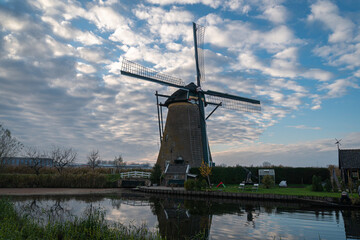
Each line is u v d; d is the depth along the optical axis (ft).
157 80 111.75
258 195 67.62
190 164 112.68
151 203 61.93
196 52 125.29
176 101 122.52
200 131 119.85
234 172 104.27
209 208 53.31
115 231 27.35
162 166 117.70
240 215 44.91
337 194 63.93
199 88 118.32
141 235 28.81
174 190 84.07
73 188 106.93
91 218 30.55
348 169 82.64
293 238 30.45
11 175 105.81
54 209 49.90
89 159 171.83
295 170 107.86
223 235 31.58
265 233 32.48
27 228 26.25
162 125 126.72
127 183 113.39
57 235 25.07
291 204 58.65
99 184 111.34
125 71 101.45
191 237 30.66
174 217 43.27
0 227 24.57
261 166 109.91
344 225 36.58
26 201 62.75
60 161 144.66
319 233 32.55
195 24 127.03
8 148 129.59
